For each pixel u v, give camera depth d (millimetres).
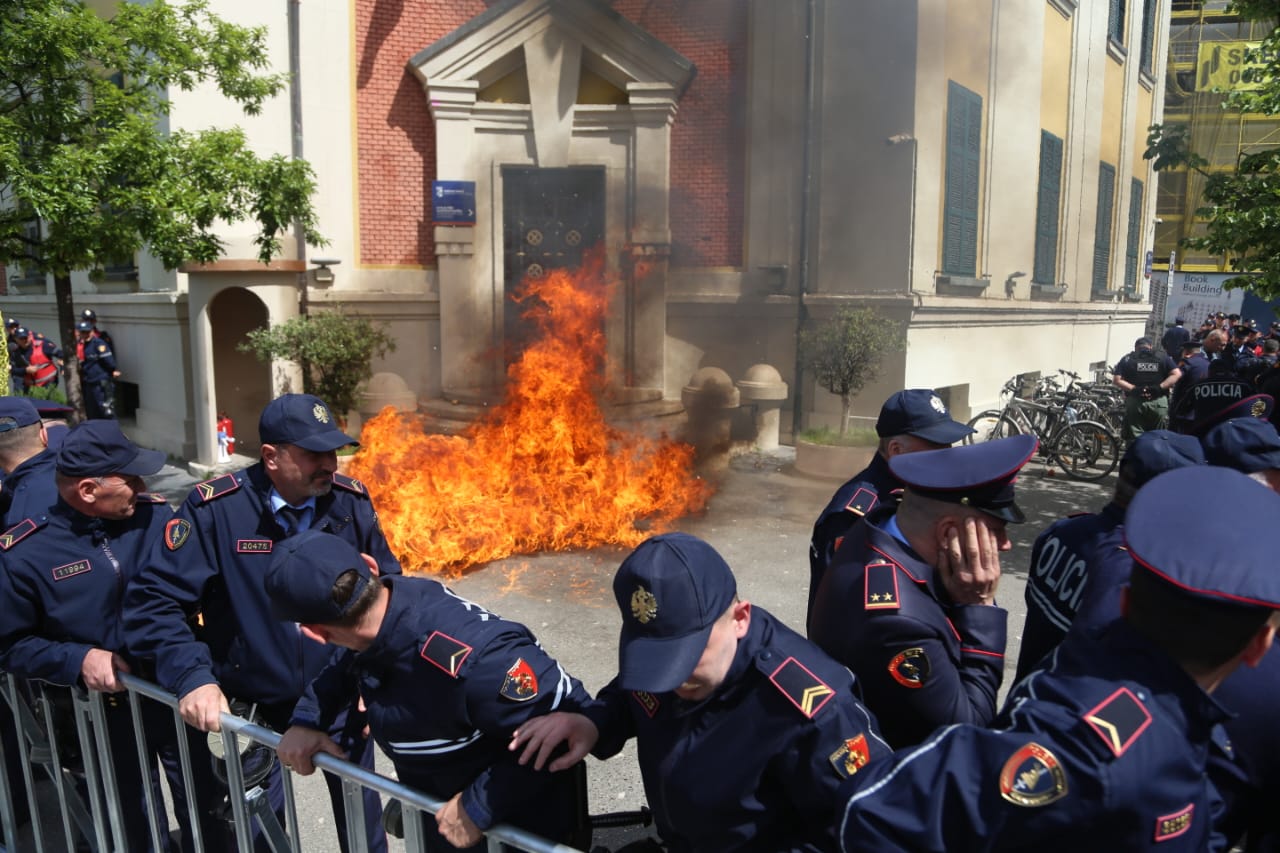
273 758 2541
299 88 10562
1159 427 9578
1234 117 21031
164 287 10797
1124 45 17750
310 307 10922
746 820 1681
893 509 2238
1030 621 2559
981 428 12453
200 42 7824
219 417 10992
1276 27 6988
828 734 1585
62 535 2875
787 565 6988
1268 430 2725
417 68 10969
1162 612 1306
